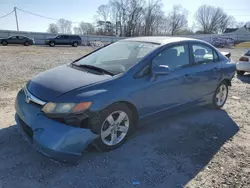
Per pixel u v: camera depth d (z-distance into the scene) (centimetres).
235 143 367
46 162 293
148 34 6788
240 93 679
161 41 396
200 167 300
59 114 270
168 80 370
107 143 318
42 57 1524
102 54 407
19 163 289
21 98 325
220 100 521
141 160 308
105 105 293
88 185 257
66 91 282
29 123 284
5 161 291
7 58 1355
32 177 265
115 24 6812
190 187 262
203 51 455
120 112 321
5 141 337
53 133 263
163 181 270
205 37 4812
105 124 311
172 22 7181
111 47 423
